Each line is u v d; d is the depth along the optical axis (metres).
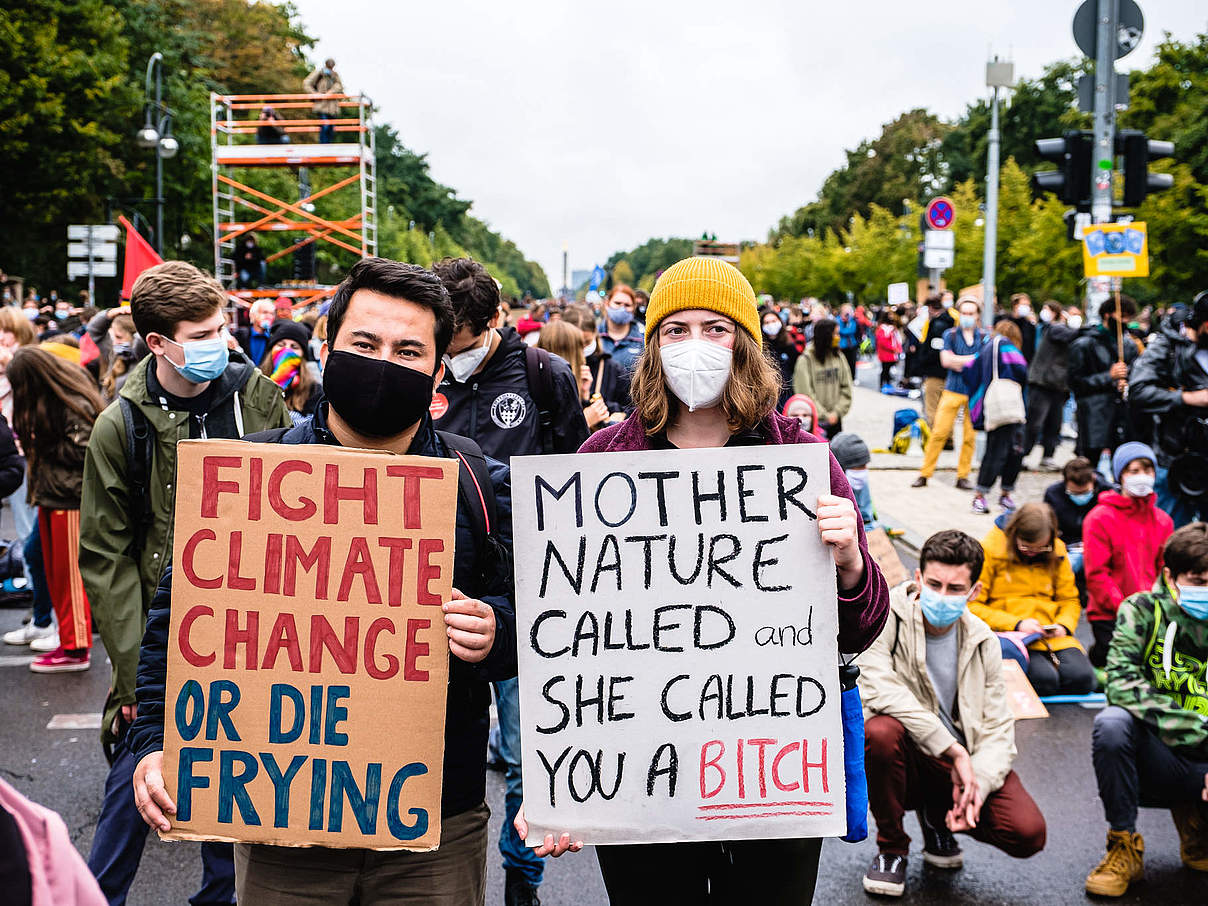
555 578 2.39
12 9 30.03
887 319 25.17
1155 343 7.35
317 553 2.19
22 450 6.37
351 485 2.20
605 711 2.38
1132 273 10.27
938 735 4.01
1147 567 6.28
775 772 2.39
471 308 3.74
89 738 5.41
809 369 10.93
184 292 3.14
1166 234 24.47
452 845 2.28
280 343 6.50
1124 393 10.86
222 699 2.17
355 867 2.24
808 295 54.31
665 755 2.38
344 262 51.69
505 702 3.70
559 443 4.03
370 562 2.20
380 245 64.88
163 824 2.16
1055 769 5.18
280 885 2.23
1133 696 4.11
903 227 40.00
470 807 2.31
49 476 6.00
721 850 2.49
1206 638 4.18
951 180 71.31
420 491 2.21
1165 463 7.27
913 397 22.69
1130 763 4.08
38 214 31.42
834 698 2.41
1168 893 4.09
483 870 2.37
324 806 2.16
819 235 89.12
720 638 2.40
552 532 2.39
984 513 10.80
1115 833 4.12
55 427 5.95
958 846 4.30
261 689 2.17
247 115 55.16
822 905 3.97
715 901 2.51
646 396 2.55
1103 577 6.22
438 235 104.56
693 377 2.45
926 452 12.30
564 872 4.23
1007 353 11.09
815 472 2.42
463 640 2.16
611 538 2.40
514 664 2.37
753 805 2.39
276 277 44.62
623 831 2.38
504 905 3.84
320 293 20.14
